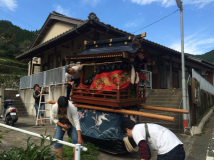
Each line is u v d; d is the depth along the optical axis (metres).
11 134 5.25
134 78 4.23
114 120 3.84
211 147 4.83
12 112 7.08
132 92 4.46
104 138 3.91
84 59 4.61
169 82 14.62
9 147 4.06
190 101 6.99
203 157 4.18
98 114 4.10
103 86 4.14
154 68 13.69
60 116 3.07
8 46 34.06
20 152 2.54
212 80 20.17
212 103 13.73
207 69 19.55
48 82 10.16
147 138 2.39
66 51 12.90
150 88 10.12
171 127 6.93
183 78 6.53
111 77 4.04
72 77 5.06
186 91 6.71
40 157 2.40
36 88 7.48
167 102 8.32
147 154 2.24
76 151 2.25
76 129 3.02
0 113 9.99
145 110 8.23
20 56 15.58
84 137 4.63
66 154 3.70
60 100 2.86
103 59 4.27
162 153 2.28
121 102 3.74
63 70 8.67
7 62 28.28
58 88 8.94
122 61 3.87
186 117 6.16
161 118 3.19
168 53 12.80
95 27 8.14
